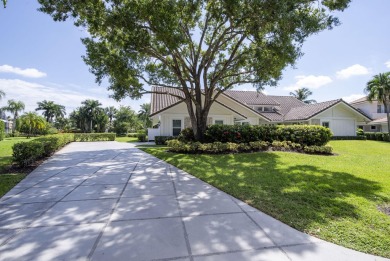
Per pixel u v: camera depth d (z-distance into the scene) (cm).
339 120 2302
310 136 1226
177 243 288
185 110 1870
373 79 2481
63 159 984
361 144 1714
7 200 456
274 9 830
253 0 841
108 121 6862
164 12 890
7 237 303
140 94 1295
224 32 1149
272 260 252
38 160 939
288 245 283
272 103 2664
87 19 993
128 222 350
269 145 1211
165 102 1950
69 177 653
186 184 574
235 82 1309
